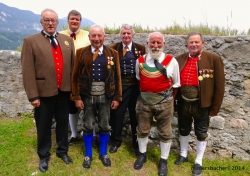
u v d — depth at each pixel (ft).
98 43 7.88
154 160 9.67
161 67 7.72
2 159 9.14
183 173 8.93
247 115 9.88
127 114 11.35
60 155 9.26
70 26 9.87
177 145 10.83
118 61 8.52
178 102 8.91
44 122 8.27
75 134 10.98
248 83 9.68
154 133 10.94
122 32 8.79
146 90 8.13
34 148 10.18
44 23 7.60
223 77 8.04
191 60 8.23
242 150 10.11
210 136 10.50
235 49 9.61
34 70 7.63
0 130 11.64
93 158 9.53
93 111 8.50
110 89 8.31
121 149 10.46
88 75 7.98
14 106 13.32
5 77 13.00
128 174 8.55
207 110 8.46
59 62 8.02
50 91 7.86
